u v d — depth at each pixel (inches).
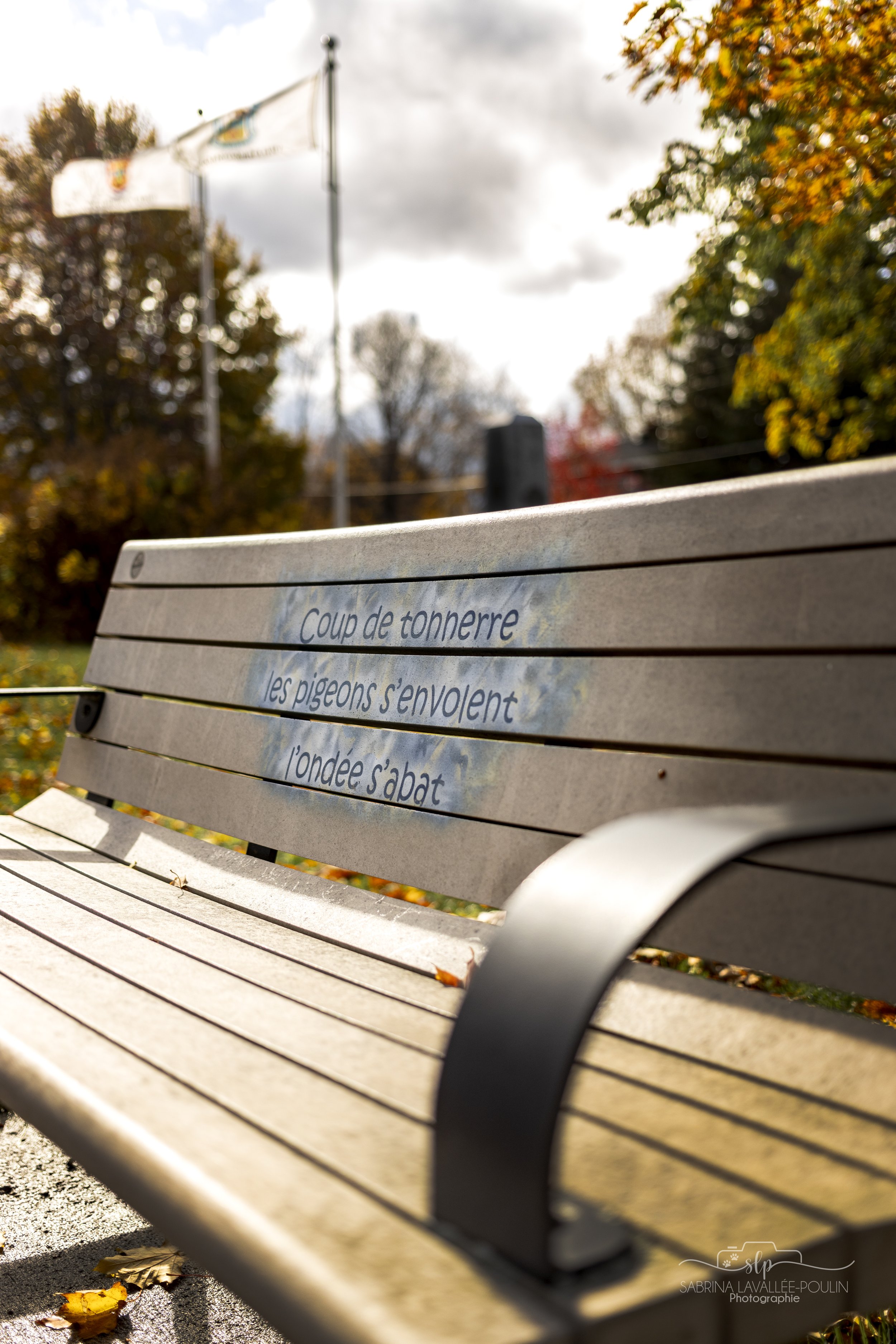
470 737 65.9
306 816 76.5
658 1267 26.4
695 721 52.0
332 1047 43.3
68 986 50.6
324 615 80.4
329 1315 25.2
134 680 101.9
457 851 64.3
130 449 727.7
